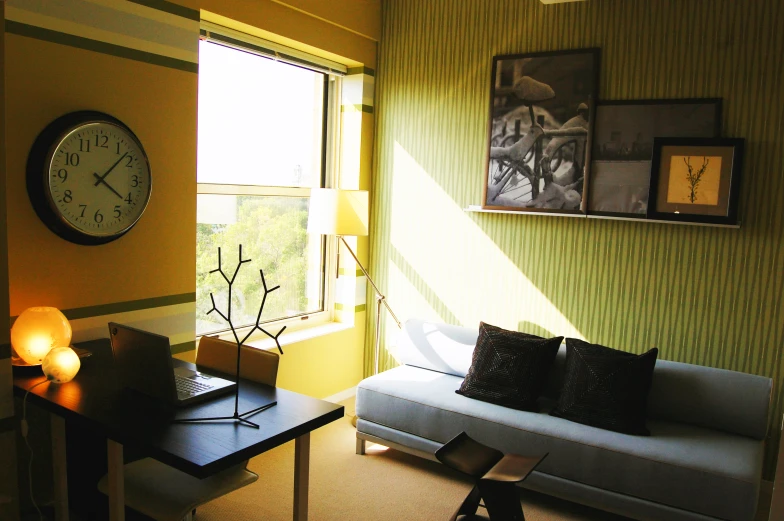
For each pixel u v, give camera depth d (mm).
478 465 2725
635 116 3586
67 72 2695
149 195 3020
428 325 4012
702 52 3416
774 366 3338
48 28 2617
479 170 4156
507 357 3406
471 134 4168
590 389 3145
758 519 3119
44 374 2383
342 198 3826
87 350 2723
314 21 3941
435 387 3555
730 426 3084
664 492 2742
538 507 3117
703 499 2664
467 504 2791
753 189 3328
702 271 3488
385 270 4609
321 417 2188
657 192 3523
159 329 3217
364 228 3906
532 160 3920
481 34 4082
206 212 3596
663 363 3314
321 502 3062
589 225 3793
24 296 2646
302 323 4367
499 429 3119
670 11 3482
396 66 4445
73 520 2701
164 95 3100
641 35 3574
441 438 3293
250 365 2578
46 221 2664
